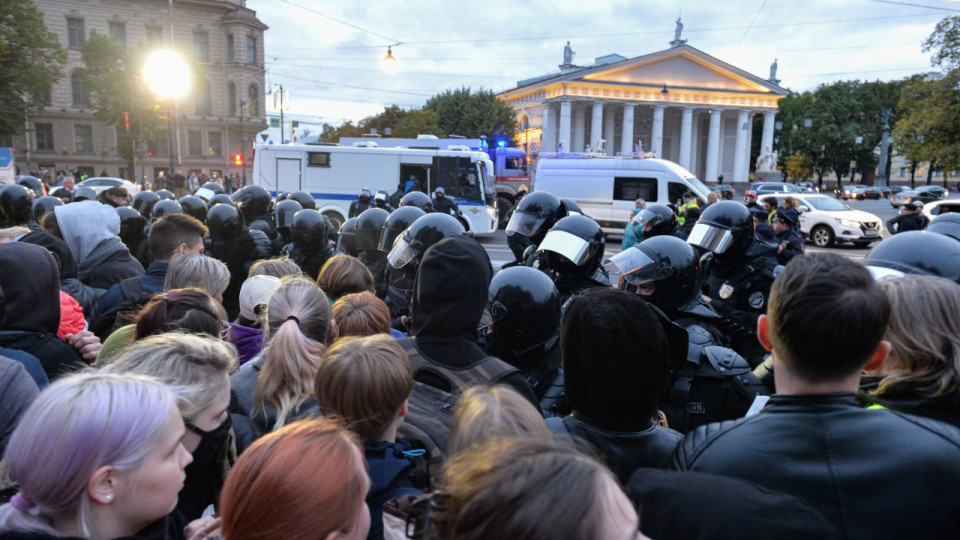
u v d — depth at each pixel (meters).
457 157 20.23
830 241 20.48
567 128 62.09
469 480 0.93
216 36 55.28
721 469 1.51
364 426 1.84
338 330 2.79
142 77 41.91
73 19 50.59
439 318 2.37
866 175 80.94
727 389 2.65
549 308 2.78
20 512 1.40
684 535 1.21
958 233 4.06
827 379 1.48
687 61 64.00
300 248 6.11
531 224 5.16
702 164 71.88
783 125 80.25
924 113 29.94
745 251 4.52
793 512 1.23
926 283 1.77
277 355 2.28
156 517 1.47
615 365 1.84
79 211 4.45
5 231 3.99
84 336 3.00
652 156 20.91
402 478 1.80
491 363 2.34
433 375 2.29
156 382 1.56
